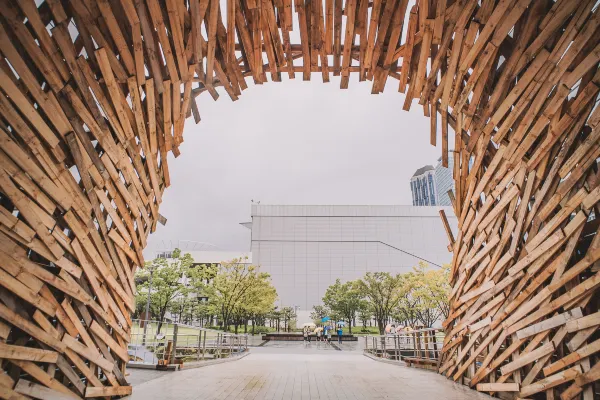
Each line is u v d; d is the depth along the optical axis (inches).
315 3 188.1
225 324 978.7
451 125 206.4
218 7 173.3
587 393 125.7
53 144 127.0
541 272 149.4
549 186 149.0
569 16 143.9
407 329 638.5
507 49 168.9
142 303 1010.1
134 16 156.5
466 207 205.3
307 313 2073.1
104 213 155.5
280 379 240.7
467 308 201.8
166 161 198.7
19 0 119.0
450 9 169.0
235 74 206.5
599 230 125.7
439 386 203.5
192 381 222.8
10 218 110.9
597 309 128.7
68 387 136.5
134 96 166.2
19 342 116.3
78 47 148.3
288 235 2304.4
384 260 2269.9
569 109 140.8
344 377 251.8
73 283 134.0
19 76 118.5
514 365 159.2
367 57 202.7
